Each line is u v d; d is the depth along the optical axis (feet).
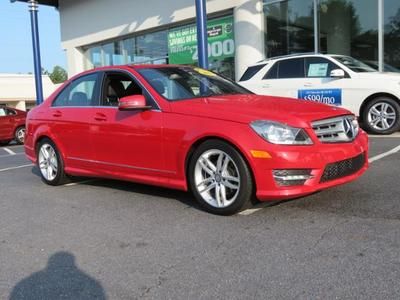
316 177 15.29
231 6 52.85
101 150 20.38
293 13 49.24
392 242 13.19
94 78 21.52
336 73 34.42
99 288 11.69
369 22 43.98
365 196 17.75
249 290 11.02
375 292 10.52
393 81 33.04
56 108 23.25
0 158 40.40
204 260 12.91
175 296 11.00
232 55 55.06
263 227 15.12
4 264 13.61
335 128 16.26
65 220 17.60
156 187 21.93
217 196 16.56
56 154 23.11
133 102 17.92
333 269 11.78
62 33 81.41
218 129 16.07
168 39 63.52
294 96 36.81
